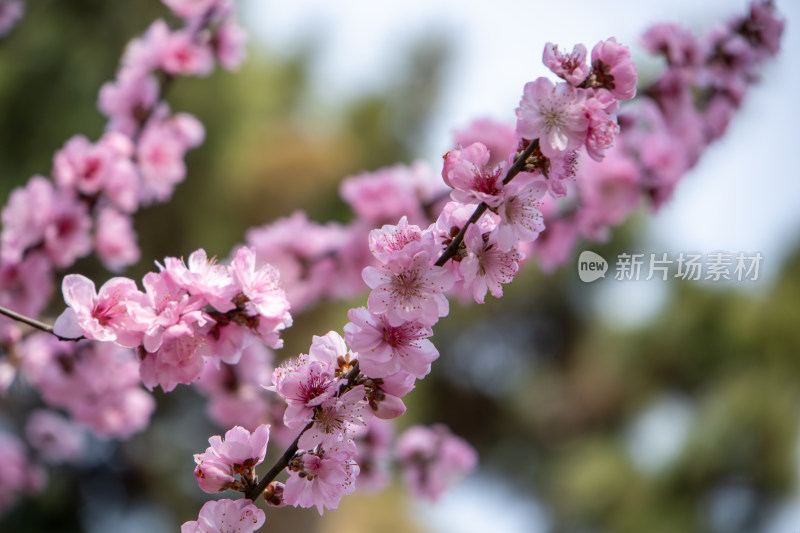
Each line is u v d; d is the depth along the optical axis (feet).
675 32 4.51
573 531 15.48
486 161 3.12
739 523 13.47
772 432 13.29
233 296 3.19
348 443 3.16
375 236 3.14
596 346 17.11
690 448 13.89
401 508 13.12
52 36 9.56
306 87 11.76
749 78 4.66
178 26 5.65
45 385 4.87
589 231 5.12
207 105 10.16
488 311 17.28
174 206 10.16
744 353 14.02
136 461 12.25
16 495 8.50
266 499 3.18
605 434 16.61
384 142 12.72
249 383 5.07
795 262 13.07
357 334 3.12
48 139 9.47
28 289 4.47
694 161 4.95
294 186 10.80
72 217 4.50
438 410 19.02
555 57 3.10
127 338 3.18
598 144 3.07
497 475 19.04
